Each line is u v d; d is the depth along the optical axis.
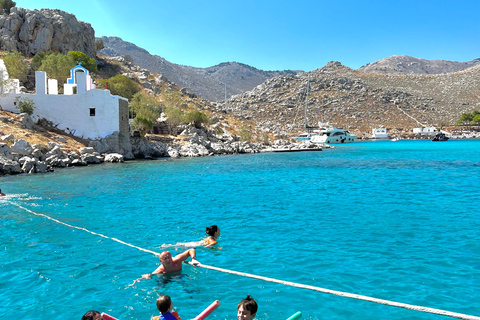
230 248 10.66
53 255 10.15
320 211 16.05
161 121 67.69
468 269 8.76
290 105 169.75
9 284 8.13
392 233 12.16
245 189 22.83
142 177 28.73
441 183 24.88
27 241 11.51
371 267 8.96
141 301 7.28
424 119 160.62
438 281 8.07
